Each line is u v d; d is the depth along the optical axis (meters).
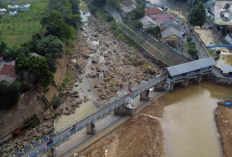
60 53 71.62
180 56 85.31
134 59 90.44
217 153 52.25
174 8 157.00
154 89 73.81
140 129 56.91
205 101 69.75
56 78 70.12
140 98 68.31
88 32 116.38
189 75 74.12
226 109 66.12
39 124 56.34
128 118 61.00
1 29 97.81
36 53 68.88
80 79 76.62
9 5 128.25
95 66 85.06
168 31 101.19
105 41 107.19
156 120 60.22
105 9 142.62
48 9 115.69
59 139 47.88
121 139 53.97
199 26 122.50
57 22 83.94
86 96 68.75
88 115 59.72
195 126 59.66
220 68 81.88
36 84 59.09
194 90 75.00
